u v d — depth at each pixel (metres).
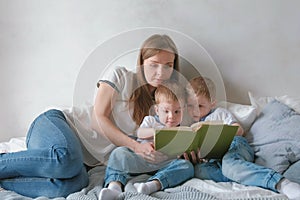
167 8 2.05
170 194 1.40
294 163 1.66
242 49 2.07
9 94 2.12
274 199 1.31
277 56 2.06
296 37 2.05
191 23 2.06
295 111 1.90
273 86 2.08
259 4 2.04
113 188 1.48
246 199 1.30
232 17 2.05
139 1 2.05
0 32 2.08
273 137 1.76
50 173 1.48
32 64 2.10
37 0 2.06
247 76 2.08
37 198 1.41
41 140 1.57
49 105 2.12
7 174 1.52
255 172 1.49
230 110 1.96
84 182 1.56
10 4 2.06
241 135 1.81
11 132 2.13
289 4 2.03
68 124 1.76
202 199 1.32
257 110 1.97
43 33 2.08
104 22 2.07
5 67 2.10
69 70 2.10
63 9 2.06
